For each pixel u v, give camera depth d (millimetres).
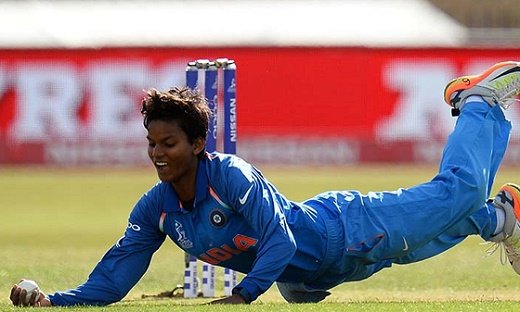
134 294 29203
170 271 34969
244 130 82062
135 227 22750
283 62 81938
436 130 82125
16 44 94375
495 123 24766
